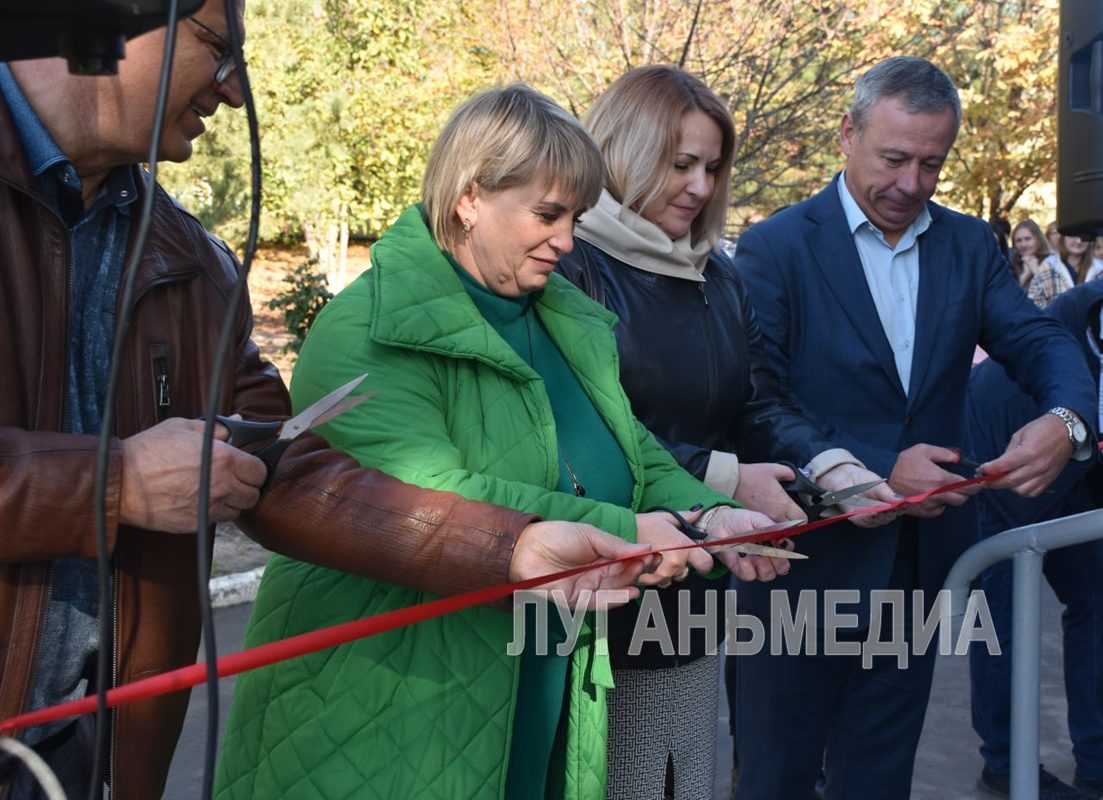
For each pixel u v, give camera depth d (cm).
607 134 267
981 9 891
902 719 313
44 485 144
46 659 165
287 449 179
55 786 141
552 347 229
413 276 203
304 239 1958
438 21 1022
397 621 163
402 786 191
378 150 1323
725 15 736
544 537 179
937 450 288
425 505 179
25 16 115
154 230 172
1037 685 260
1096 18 274
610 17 755
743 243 324
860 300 310
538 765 207
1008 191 1302
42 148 156
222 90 163
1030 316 318
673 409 264
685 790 263
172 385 172
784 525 214
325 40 1272
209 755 119
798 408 309
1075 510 399
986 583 408
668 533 202
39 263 156
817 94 776
